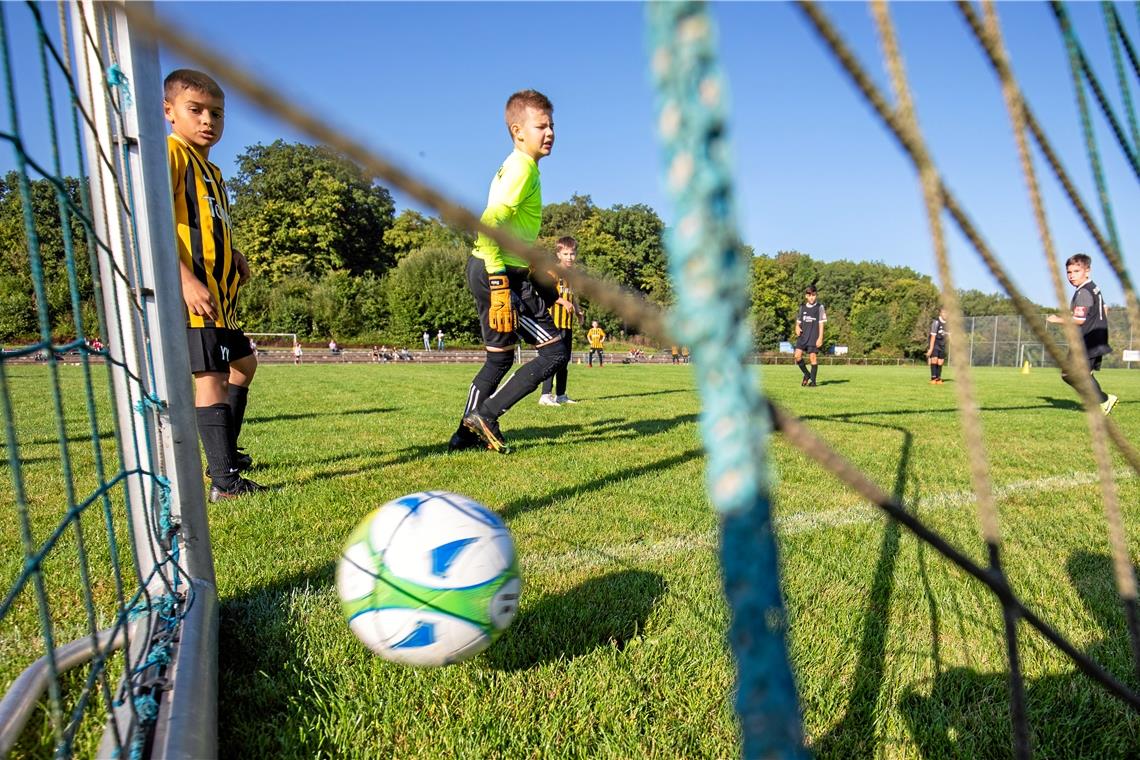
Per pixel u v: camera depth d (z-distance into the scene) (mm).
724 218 254
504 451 5027
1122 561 784
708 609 2193
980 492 560
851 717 1665
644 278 63531
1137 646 787
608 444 5453
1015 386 13758
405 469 4379
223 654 1901
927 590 2402
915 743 1579
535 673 1820
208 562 2004
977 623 2154
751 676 318
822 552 2797
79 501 3570
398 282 46156
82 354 1326
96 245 1616
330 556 2666
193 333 3457
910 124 465
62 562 2602
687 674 1814
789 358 39375
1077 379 739
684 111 249
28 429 6121
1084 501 3744
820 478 4227
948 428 6508
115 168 1843
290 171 54156
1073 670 1879
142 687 1455
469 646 1748
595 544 2857
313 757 1491
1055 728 1623
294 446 5340
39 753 1447
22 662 1787
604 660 1866
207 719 1400
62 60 1398
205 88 3520
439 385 12734
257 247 53406
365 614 1739
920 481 4191
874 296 68750
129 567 2562
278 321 42312
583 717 1646
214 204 3666
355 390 11398
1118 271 847
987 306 57438
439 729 1592
